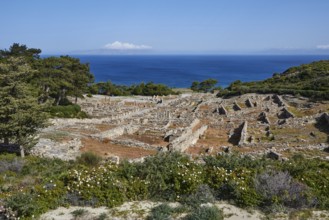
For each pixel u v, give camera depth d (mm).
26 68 25453
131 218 13859
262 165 18516
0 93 23797
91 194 15406
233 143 38750
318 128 44250
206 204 14758
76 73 68938
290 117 53062
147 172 17203
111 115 58969
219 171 17062
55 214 14219
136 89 112625
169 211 14156
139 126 45312
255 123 49781
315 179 16609
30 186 16969
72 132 38719
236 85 106375
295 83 91250
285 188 15117
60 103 66562
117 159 25656
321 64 113062
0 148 27625
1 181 18094
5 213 13570
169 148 31641
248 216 14016
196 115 59094
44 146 29547
